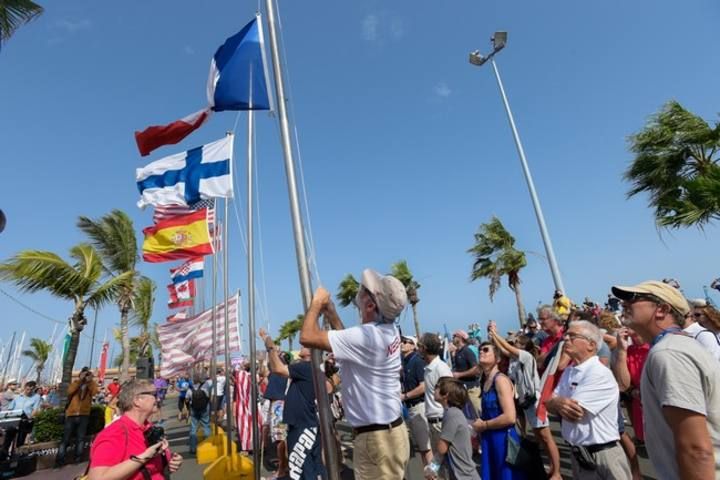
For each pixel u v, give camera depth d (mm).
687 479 1753
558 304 8070
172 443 12180
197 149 7621
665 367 1886
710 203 7500
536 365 5617
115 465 3117
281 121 3438
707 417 1822
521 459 3771
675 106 8992
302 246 3168
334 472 2715
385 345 2715
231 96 4375
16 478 9438
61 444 10445
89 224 19391
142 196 7664
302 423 5340
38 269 11875
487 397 4098
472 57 15344
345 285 32844
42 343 47094
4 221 3561
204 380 11875
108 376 41250
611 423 3131
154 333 34906
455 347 8547
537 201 13125
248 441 8555
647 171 9211
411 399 5855
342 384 2816
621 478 3021
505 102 14461
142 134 6145
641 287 2229
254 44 4484
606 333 5133
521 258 23156
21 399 14039
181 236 8844
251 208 6184
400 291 2854
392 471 2629
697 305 4977
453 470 3639
